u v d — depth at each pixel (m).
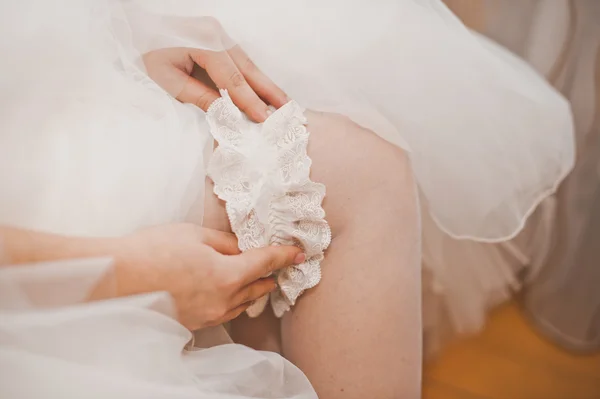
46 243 0.41
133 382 0.40
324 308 0.58
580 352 0.91
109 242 0.44
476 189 0.65
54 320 0.38
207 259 0.47
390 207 0.59
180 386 0.43
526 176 0.67
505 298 0.98
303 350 0.60
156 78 0.60
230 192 0.53
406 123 0.60
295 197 0.53
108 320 0.40
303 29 0.59
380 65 0.60
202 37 0.59
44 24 0.50
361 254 0.58
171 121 0.53
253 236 0.53
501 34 0.87
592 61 0.79
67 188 0.46
